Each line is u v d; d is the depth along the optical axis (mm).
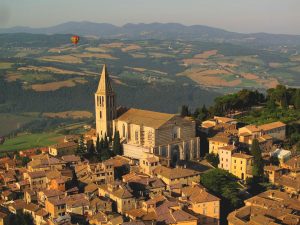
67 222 183500
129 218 188250
